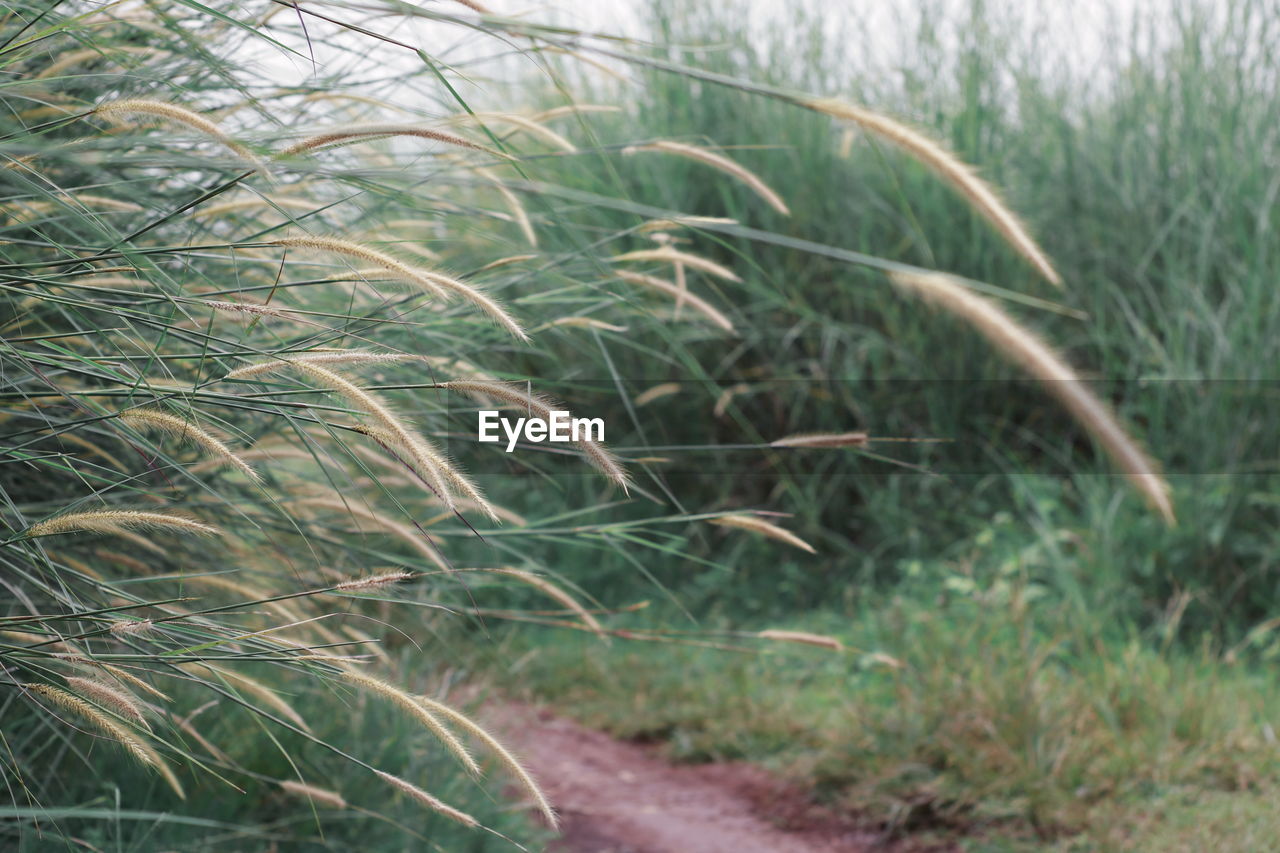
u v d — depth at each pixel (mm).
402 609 3070
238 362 1776
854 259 1805
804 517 5820
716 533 5977
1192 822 2926
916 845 3195
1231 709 3549
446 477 1420
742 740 4086
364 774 2691
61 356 1667
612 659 4879
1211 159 5578
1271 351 4883
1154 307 5379
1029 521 5109
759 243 6031
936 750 3443
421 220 2365
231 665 2494
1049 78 6090
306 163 1701
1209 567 4648
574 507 5734
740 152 6105
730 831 3424
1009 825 3109
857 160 6016
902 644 4051
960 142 5871
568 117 6039
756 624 5348
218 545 2387
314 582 2420
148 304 1653
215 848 2391
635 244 3459
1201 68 5617
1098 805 3100
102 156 1653
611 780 3881
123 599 1899
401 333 2170
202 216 1871
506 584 2502
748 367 6047
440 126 1807
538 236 2594
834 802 3506
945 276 1847
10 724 2094
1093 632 4074
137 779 2412
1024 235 1736
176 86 1812
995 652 3795
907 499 5738
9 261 1658
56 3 1590
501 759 1556
